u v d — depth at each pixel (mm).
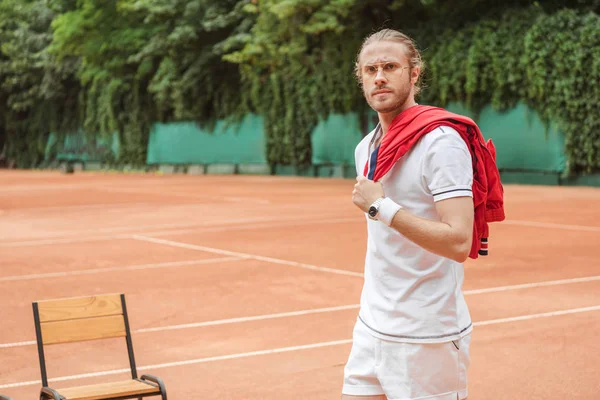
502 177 32438
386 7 36281
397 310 3775
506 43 31219
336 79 38344
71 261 13547
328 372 6848
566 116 30047
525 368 6805
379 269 3840
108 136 53531
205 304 9758
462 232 3531
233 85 45438
